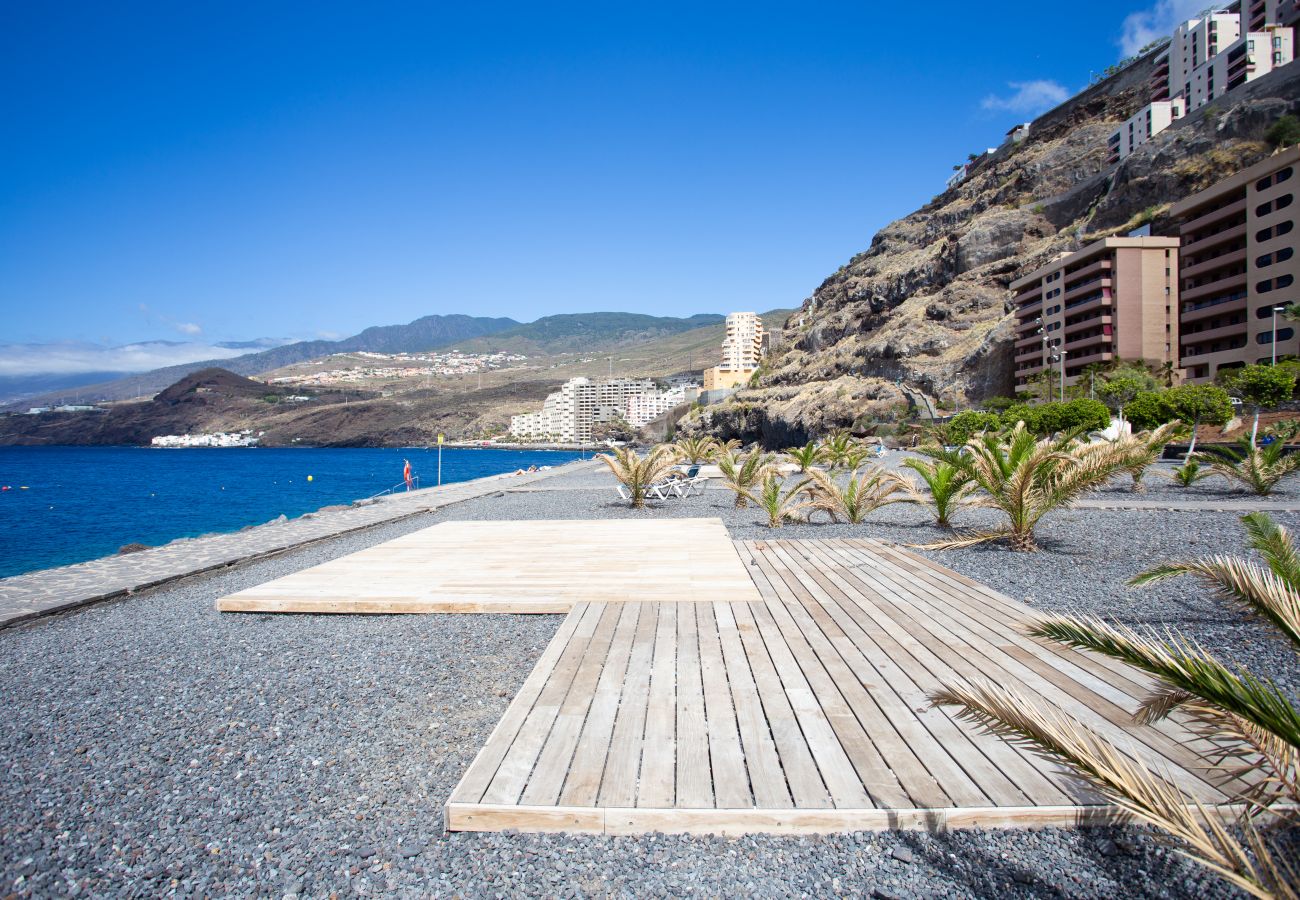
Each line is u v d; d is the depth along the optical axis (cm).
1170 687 273
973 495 1189
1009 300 9056
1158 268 6438
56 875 278
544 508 1719
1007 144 14712
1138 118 9725
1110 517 1213
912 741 331
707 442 3347
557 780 303
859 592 660
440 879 262
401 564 827
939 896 241
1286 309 4756
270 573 968
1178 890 241
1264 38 8462
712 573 734
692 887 251
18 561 1720
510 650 543
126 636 641
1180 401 2919
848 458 2136
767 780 299
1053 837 271
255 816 317
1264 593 332
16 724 438
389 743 388
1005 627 531
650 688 408
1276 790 252
